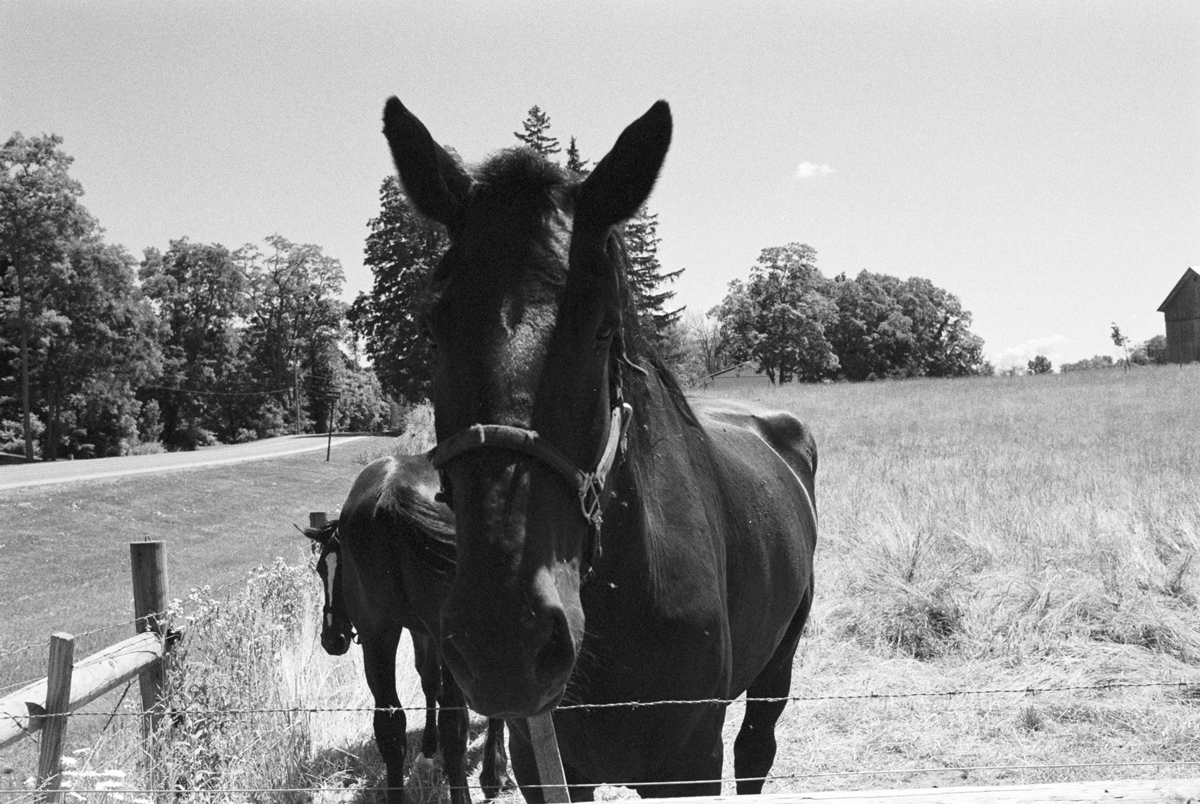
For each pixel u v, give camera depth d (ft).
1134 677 18.61
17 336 169.68
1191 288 236.84
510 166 6.44
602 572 7.06
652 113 6.18
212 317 257.96
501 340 5.83
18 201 166.20
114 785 11.12
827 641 21.74
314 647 20.80
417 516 15.25
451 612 5.46
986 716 16.84
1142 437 69.51
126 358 180.55
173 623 13.71
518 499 5.57
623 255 7.19
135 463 110.42
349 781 16.72
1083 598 22.58
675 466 8.09
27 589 38.78
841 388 153.69
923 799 4.47
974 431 81.97
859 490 41.11
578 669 7.28
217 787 13.25
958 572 24.84
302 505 76.33
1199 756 14.87
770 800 4.54
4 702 10.86
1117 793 4.47
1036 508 32.89
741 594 9.13
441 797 16.40
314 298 275.59
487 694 5.33
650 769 7.69
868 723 16.85
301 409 271.49
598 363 6.17
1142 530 27.73
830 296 325.62
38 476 85.81
